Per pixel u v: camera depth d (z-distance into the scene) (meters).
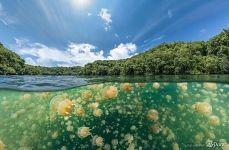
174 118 0.83
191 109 0.84
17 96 0.88
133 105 0.87
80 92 0.89
